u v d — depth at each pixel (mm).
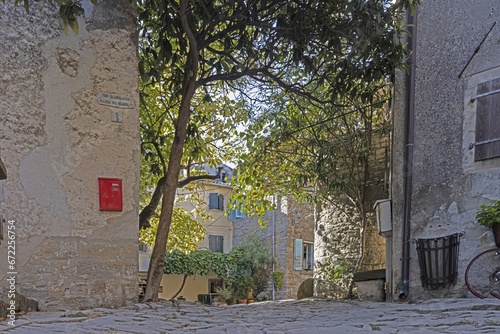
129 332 3631
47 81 5301
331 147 8992
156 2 5613
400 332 3641
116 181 5570
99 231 5414
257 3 6320
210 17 6055
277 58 6809
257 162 9641
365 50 6070
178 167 6383
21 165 5066
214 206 21234
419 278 6594
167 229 6258
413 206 6785
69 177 5305
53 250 5125
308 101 8570
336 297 9289
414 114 6953
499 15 6203
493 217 5652
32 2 5305
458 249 6211
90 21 5613
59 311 4965
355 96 7492
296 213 19250
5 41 5152
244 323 4363
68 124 5363
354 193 9039
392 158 7262
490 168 6039
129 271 5559
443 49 6754
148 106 7973
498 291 5762
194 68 6199
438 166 6586
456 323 3982
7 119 5059
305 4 6145
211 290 20234
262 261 19016
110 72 5680
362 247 8750
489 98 6137
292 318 4855
